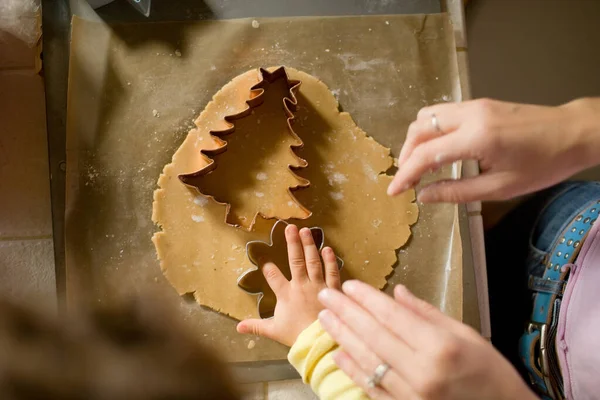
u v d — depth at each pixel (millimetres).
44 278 586
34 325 307
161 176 589
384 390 413
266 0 622
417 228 605
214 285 582
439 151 436
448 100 616
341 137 609
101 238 583
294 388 578
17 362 289
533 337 604
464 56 625
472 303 593
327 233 596
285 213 590
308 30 620
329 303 431
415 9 625
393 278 599
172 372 322
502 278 676
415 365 385
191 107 605
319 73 617
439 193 458
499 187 450
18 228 590
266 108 603
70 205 582
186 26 613
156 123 600
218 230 588
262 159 596
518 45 792
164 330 347
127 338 326
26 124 599
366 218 601
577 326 562
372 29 622
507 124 433
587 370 556
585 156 443
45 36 599
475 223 607
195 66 610
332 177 604
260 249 578
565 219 620
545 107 450
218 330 579
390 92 618
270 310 577
